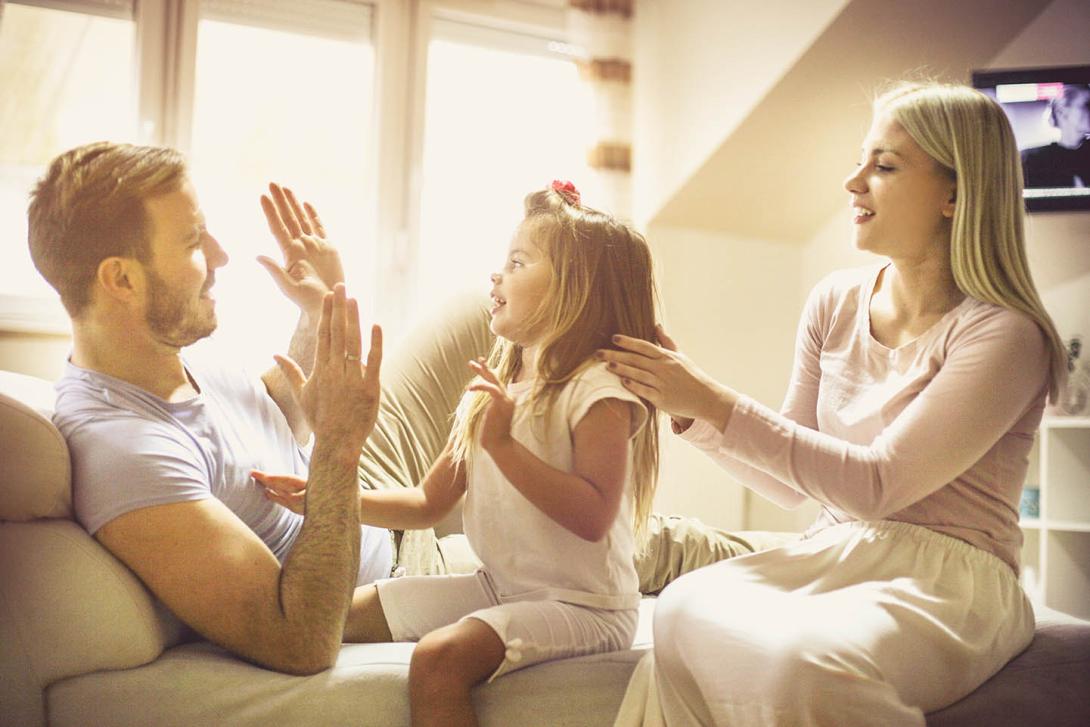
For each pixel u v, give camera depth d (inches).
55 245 54.1
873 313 59.6
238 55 128.8
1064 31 128.9
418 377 90.5
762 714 44.5
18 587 48.1
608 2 139.5
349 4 135.0
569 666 51.9
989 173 53.9
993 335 52.0
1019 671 51.8
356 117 136.3
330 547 51.1
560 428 53.9
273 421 64.3
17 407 49.4
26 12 117.3
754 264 150.3
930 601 48.9
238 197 129.3
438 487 61.1
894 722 43.6
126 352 55.5
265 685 48.6
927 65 128.7
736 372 148.3
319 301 65.6
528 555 55.3
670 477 140.4
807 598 49.9
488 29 143.8
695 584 51.8
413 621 58.0
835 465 51.1
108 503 49.9
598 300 57.6
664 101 144.8
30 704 48.2
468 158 143.7
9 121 116.7
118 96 121.5
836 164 140.1
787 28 124.3
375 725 48.7
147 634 50.2
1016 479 54.9
